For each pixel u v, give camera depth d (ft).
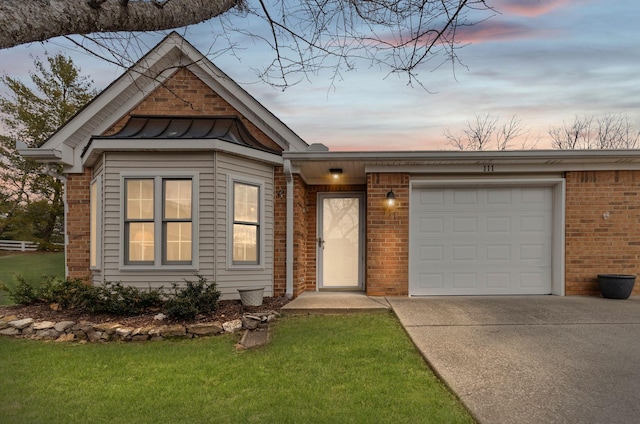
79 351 15.65
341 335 17.13
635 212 25.50
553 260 26.23
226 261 23.16
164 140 21.94
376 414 10.16
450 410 10.39
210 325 18.06
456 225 26.50
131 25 7.65
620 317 19.36
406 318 19.31
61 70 71.61
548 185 26.37
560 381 12.03
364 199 30.19
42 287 22.98
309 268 29.86
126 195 22.48
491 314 20.04
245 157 24.18
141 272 22.25
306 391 11.61
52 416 10.21
